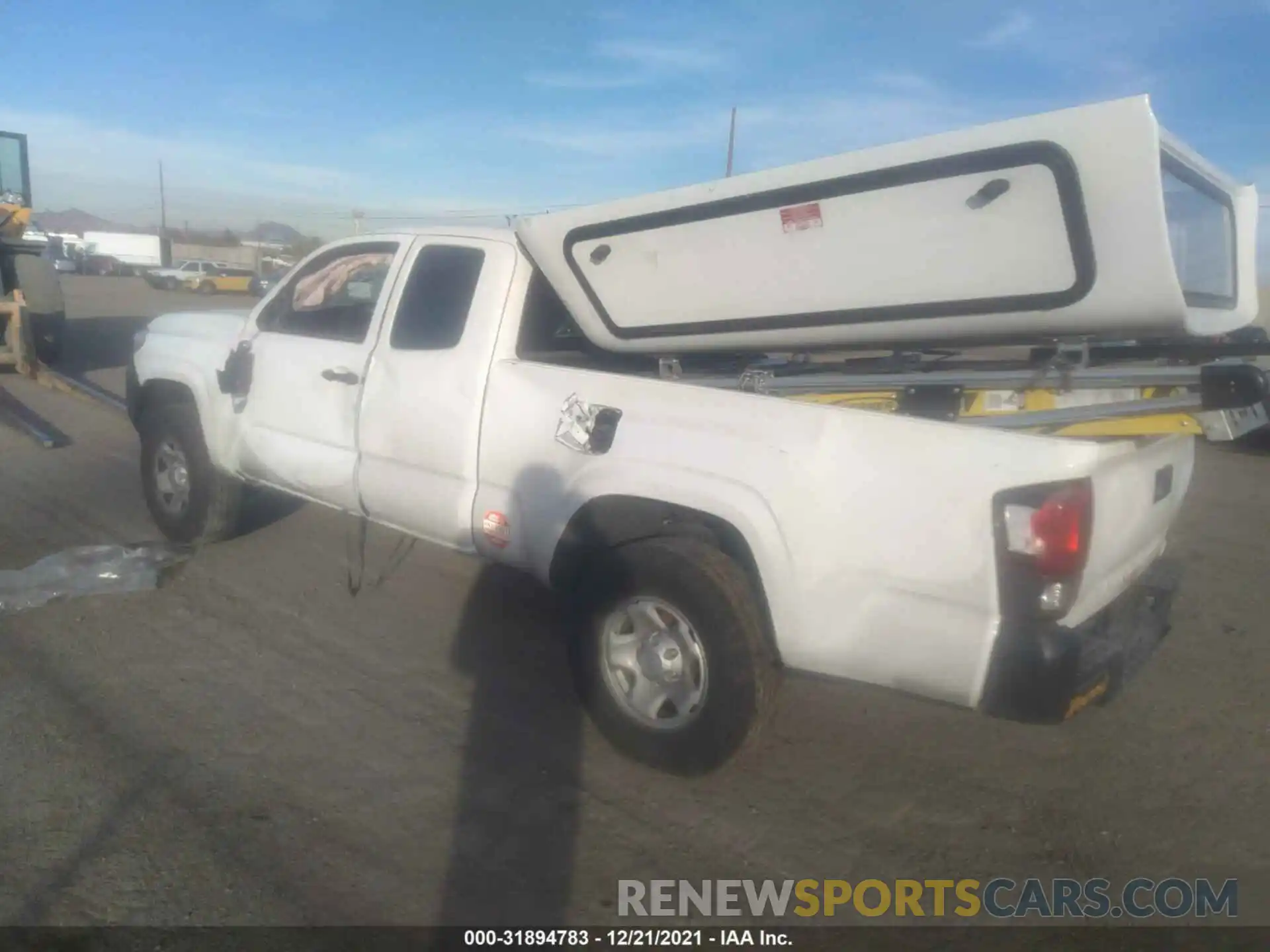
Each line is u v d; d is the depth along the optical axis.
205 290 45.84
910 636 3.49
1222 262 4.15
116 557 6.05
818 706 4.73
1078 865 3.63
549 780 4.02
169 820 3.60
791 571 3.67
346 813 3.72
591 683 4.17
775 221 3.88
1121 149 3.17
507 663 5.04
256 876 3.34
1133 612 3.97
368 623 5.44
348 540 6.47
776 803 3.94
